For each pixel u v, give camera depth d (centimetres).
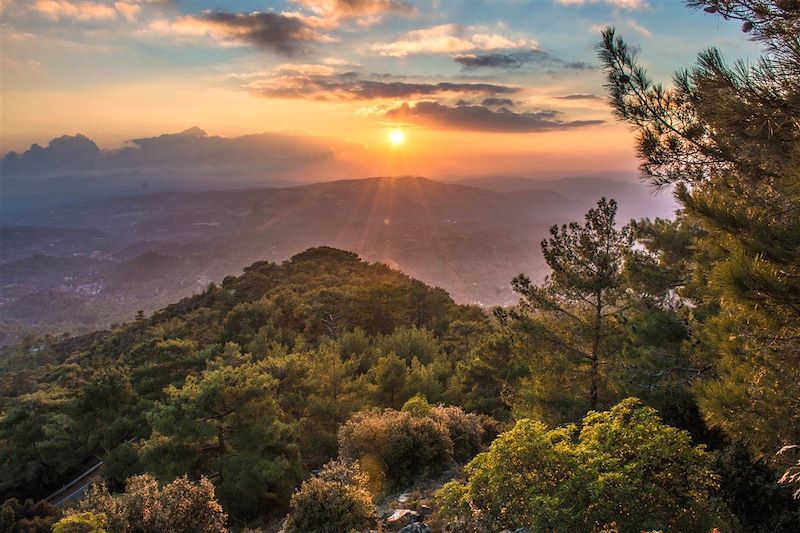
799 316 500
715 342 945
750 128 527
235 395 2255
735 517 817
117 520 1208
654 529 695
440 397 2858
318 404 2550
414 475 1595
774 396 630
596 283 1412
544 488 784
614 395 1462
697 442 1196
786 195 534
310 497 1197
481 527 830
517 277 1573
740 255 511
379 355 3878
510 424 2012
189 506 1277
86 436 3356
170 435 2158
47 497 3369
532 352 1556
